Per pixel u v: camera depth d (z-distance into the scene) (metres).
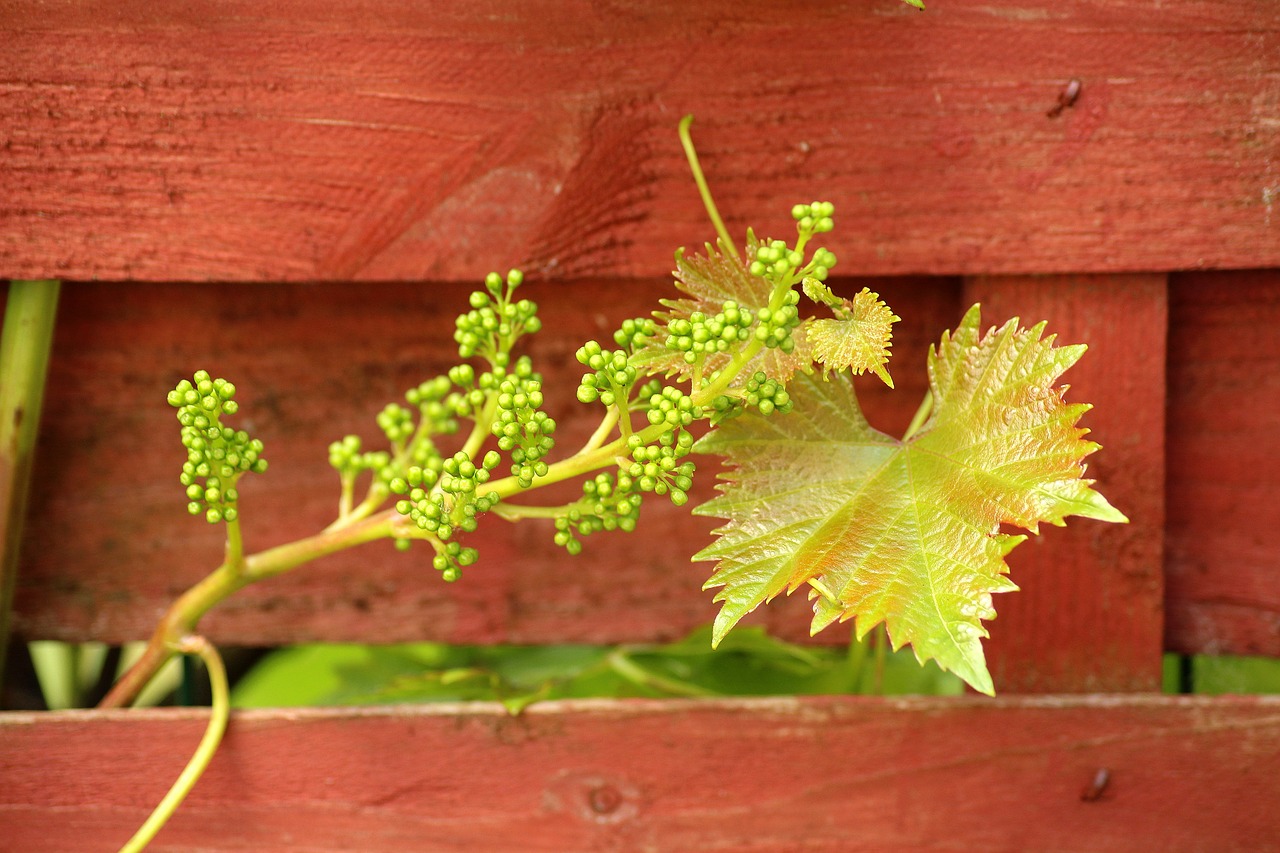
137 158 0.68
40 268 0.68
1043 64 0.68
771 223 0.68
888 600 0.65
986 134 0.68
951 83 0.68
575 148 0.68
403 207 0.68
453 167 0.68
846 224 0.68
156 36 0.68
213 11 0.68
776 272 0.63
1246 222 0.68
